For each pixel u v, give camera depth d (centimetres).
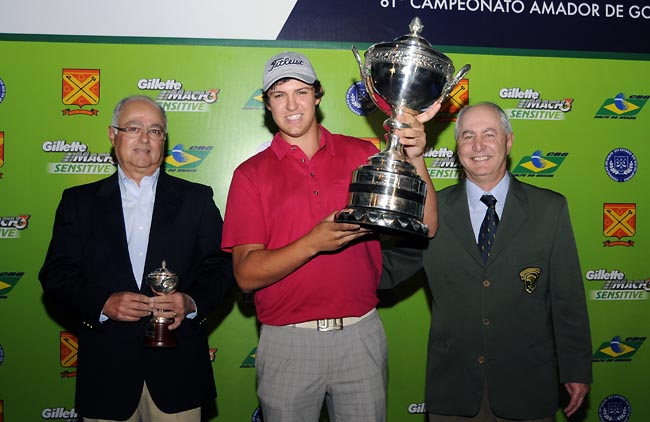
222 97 299
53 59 292
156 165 229
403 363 312
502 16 311
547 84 314
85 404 210
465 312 214
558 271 215
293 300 192
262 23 299
